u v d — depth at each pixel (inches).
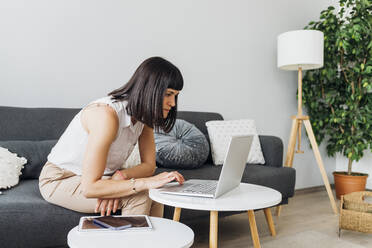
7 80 81.5
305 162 141.5
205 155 85.2
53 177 52.7
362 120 122.3
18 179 64.1
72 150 50.8
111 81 95.7
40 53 85.3
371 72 119.9
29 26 83.8
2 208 49.0
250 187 57.5
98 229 36.4
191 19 110.8
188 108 110.7
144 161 58.9
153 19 102.7
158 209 54.5
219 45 117.5
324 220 97.9
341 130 131.2
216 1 116.6
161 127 49.6
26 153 68.7
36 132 75.2
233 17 121.0
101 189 44.6
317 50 108.0
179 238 35.1
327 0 149.2
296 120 113.2
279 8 133.6
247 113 125.0
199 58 112.8
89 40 91.9
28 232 50.1
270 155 98.5
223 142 95.3
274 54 132.4
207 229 87.4
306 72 134.9
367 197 101.6
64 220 51.9
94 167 44.3
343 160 150.3
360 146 124.8
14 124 73.4
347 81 126.9
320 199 126.3
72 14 89.3
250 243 77.3
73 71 89.8
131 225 37.9
